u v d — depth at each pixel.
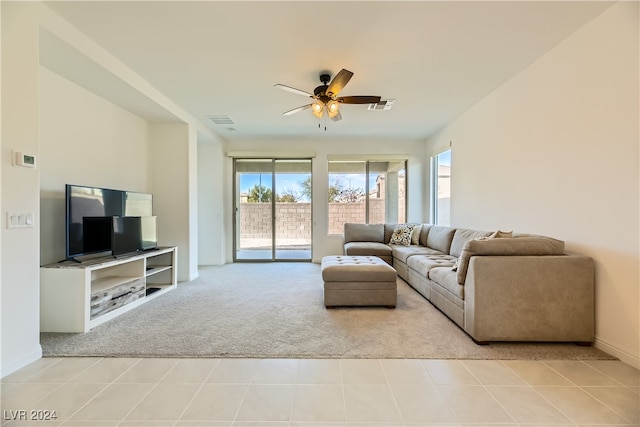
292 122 4.67
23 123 1.90
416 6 2.00
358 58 2.69
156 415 1.47
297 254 6.11
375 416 1.47
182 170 4.26
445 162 5.19
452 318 2.65
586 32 2.21
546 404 1.55
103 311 2.70
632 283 1.94
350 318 2.78
